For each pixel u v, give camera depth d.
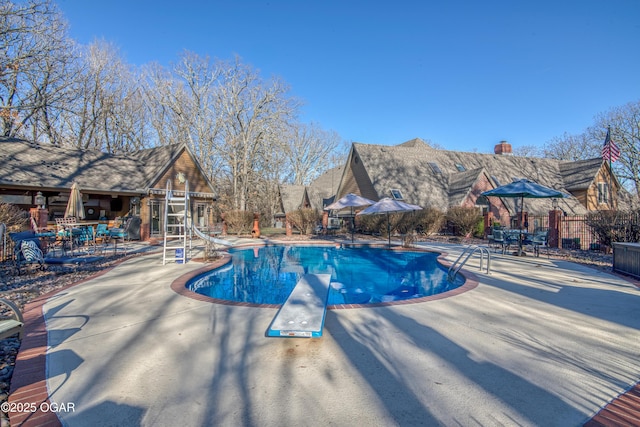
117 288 7.51
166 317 5.43
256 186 42.50
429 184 28.66
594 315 5.51
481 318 5.36
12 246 10.76
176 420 2.76
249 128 38.69
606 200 30.73
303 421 2.73
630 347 4.21
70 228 12.99
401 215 23.70
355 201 18.06
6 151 18.75
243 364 3.74
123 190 20.02
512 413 2.84
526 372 3.55
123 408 2.93
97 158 22.39
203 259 12.28
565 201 29.86
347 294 9.05
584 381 3.38
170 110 38.41
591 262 11.55
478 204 26.81
